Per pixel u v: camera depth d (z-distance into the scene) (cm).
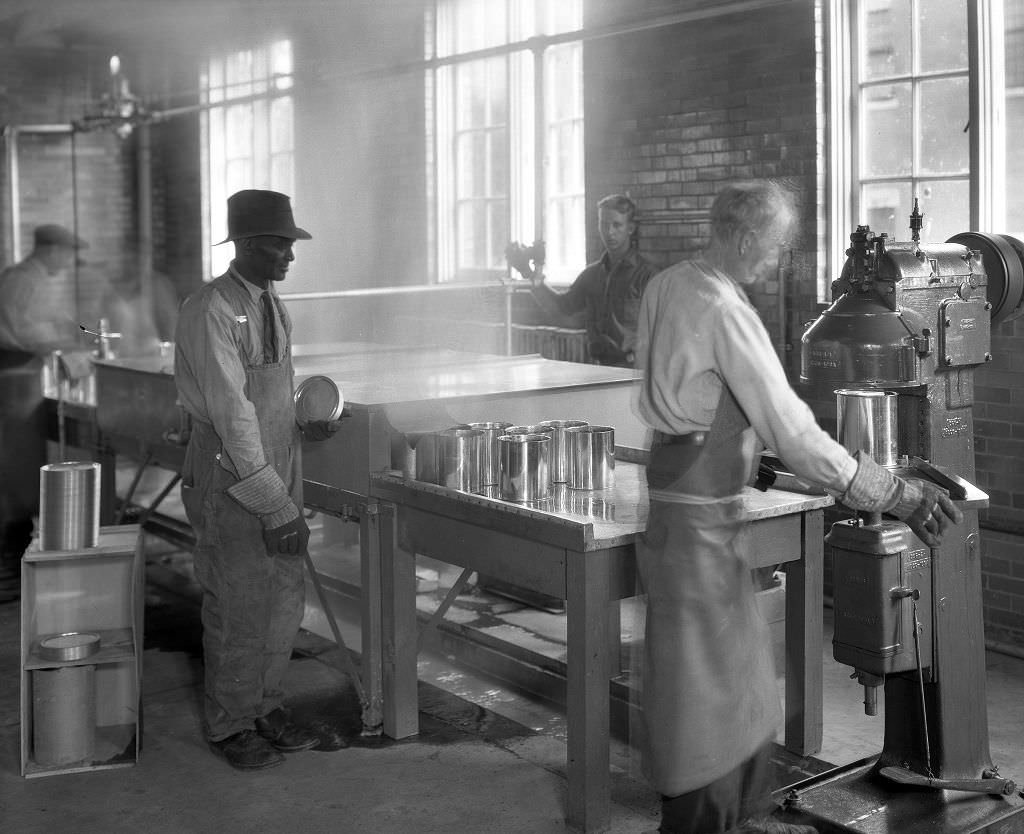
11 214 981
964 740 305
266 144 880
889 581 286
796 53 512
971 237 324
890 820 289
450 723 395
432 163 740
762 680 290
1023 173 455
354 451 379
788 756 359
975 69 455
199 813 331
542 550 316
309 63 823
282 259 357
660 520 280
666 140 576
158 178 1002
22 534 612
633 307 563
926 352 290
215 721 366
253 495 347
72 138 952
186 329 350
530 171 686
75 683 360
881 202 511
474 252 736
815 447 270
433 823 323
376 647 384
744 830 286
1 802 339
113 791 345
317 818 327
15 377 598
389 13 748
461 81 730
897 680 308
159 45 973
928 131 494
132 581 366
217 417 344
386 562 373
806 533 347
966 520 299
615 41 595
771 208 272
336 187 811
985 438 460
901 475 294
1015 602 456
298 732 376
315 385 379
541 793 341
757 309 531
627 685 387
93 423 583
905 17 496
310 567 392
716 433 274
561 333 639
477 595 504
